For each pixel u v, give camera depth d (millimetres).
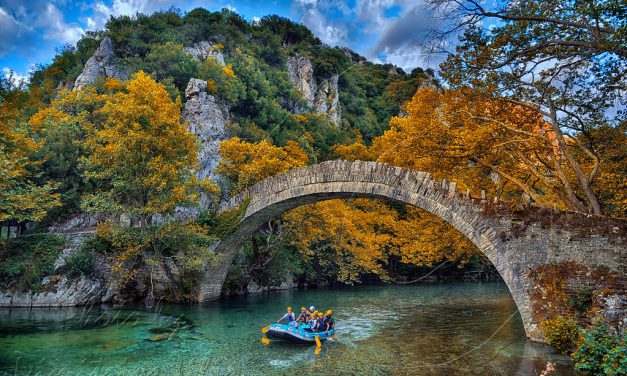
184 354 15195
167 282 26281
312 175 22641
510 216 17156
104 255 25453
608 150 19203
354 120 73250
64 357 14336
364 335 18734
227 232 25422
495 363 13875
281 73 67250
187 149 24734
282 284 36062
